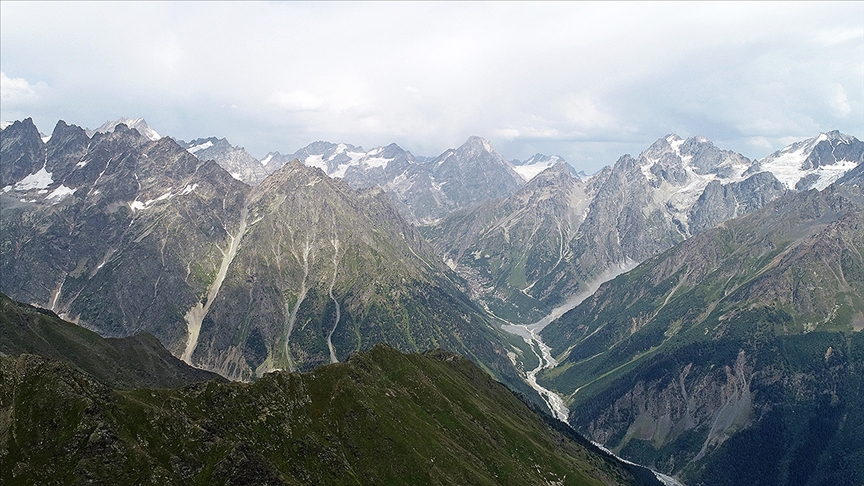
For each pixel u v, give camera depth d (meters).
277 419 150.50
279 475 126.44
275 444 144.12
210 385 148.62
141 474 110.94
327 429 159.75
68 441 110.88
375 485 151.88
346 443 160.00
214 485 117.62
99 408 117.62
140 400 131.88
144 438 120.19
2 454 107.50
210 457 122.94
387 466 158.25
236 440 135.88
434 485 156.75
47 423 112.75
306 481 138.75
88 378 124.31
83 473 107.62
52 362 122.12
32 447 109.50
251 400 151.00
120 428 117.81
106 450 111.62
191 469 119.38
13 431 110.75
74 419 113.62
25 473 106.06
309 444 149.38
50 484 105.56
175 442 123.25
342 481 145.25
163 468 114.12
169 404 136.25
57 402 115.19
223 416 142.75
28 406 114.25
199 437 126.44
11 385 117.00
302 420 157.50
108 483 107.75
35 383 117.56
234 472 120.31
